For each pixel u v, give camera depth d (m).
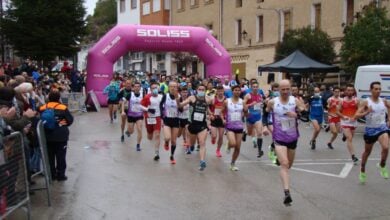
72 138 16.17
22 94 9.31
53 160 9.55
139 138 13.76
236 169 10.95
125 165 11.48
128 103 14.88
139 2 59.06
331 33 32.94
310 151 14.10
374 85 9.66
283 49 29.67
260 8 38.72
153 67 57.38
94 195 8.55
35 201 8.06
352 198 8.44
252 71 40.56
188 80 23.73
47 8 34.50
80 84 31.20
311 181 9.86
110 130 18.52
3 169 5.98
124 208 7.75
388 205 7.98
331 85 27.38
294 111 8.13
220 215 7.39
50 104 9.45
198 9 47.88
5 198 6.05
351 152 12.01
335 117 14.48
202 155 10.95
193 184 9.51
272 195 8.64
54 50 34.91
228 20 43.59
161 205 7.95
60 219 7.08
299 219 7.19
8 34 34.34
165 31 28.52
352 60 24.59
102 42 27.97
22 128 7.50
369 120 9.70
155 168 11.15
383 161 9.94
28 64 25.09
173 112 11.66
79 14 35.91
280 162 8.04
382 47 23.66
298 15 35.75
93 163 11.68
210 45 29.20
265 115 13.20
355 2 30.97
